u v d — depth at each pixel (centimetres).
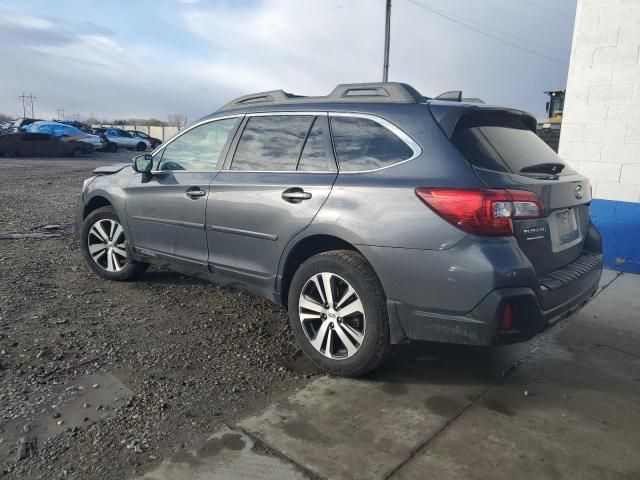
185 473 247
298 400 316
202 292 510
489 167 303
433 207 297
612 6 614
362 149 344
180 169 460
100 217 530
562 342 417
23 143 2395
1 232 764
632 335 434
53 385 324
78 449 263
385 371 357
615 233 638
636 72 609
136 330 414
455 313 294
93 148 2700
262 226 379
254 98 432
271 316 454
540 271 317
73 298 482
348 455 263
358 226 322
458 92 372
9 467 249
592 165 650
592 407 318
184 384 331
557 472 255
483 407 314
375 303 321
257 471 249
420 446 272
